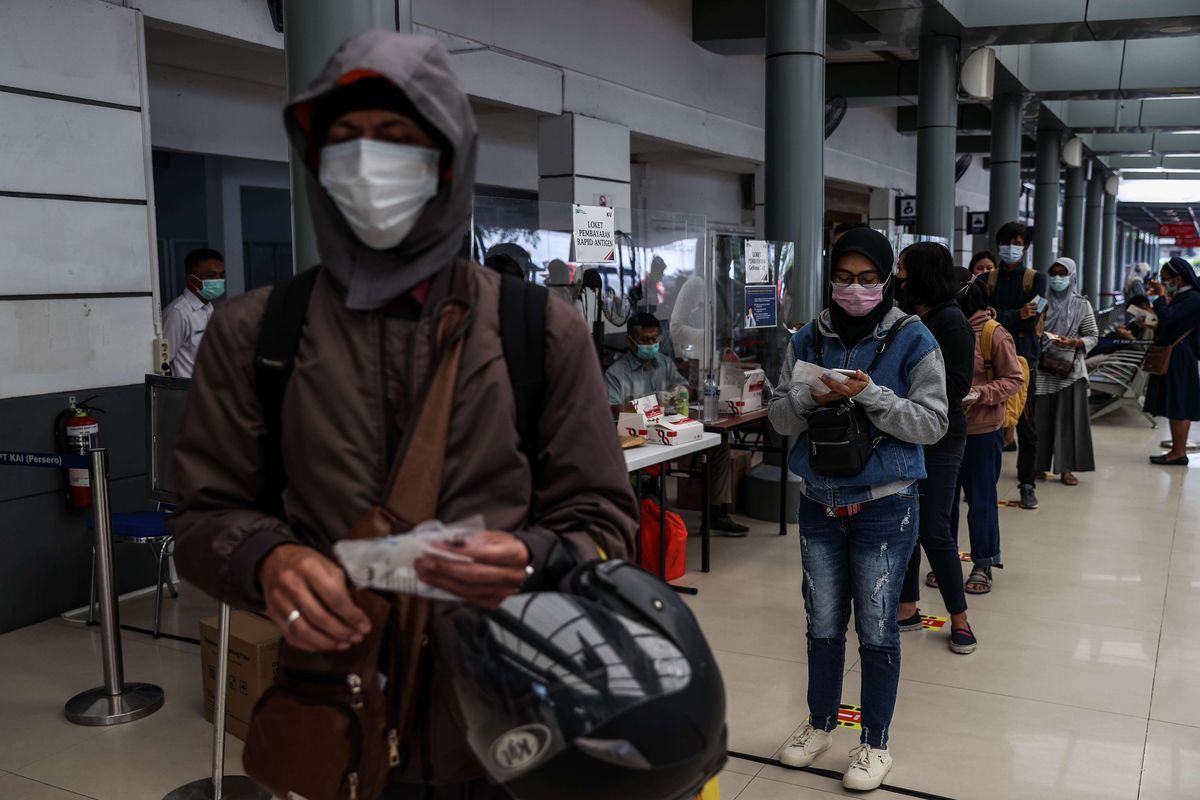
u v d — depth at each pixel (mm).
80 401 4297
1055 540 5648
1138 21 7848
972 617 4340
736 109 10484
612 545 1173
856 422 2594
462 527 1003
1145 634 4121
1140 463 8039
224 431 1146
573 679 998
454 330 1109
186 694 3537
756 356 5848
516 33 7184
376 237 1072
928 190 8750
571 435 1168
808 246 6188
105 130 4371
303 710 1101
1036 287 6121
